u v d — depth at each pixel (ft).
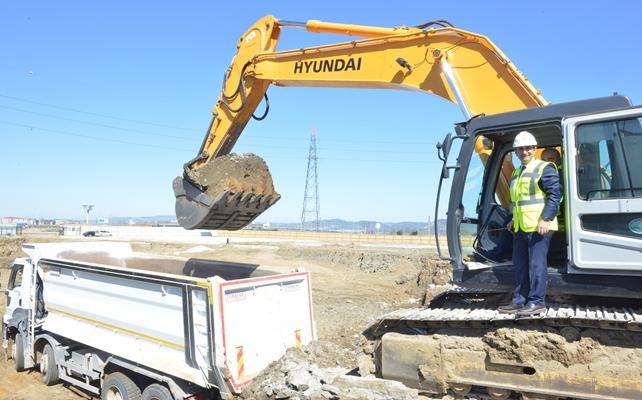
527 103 18.66
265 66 25.91
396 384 16.07
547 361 14.19
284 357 18.38
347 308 42.60
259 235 183.11
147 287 19.02
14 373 27.96
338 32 23.88
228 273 25.08
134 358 19.47
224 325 16.67
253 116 27.37
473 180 18.02
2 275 65.87
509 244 18.70
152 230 197.57
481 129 16.52
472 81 19.71
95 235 170.19
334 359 19.34
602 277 14.42
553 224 14.88
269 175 25.77
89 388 23.24
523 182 15.28
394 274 69.36
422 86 21.26
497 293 19.48
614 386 13.41
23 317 27.66
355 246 112.16
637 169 13.83
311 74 24.57
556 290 15.03
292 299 19.99
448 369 15.65
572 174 14.67
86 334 22.38
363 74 23.03
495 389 15.24
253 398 16.74
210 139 27.12
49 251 26.84
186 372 17.21
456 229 16.84
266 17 26.58
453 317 15.74
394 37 22.02
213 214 24.18
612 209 14.02
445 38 20.72
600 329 13.87
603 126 14.40
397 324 17.13
